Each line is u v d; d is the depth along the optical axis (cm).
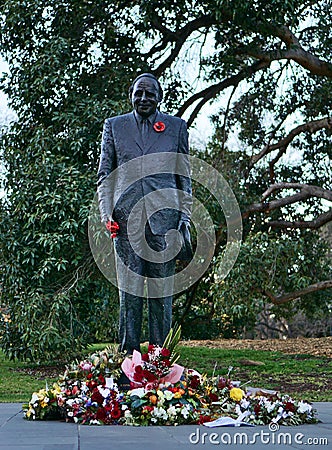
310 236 1417
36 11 1035
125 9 1129
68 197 948
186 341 1667
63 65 1016
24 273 1013
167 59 1182
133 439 366
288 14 1055
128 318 524
